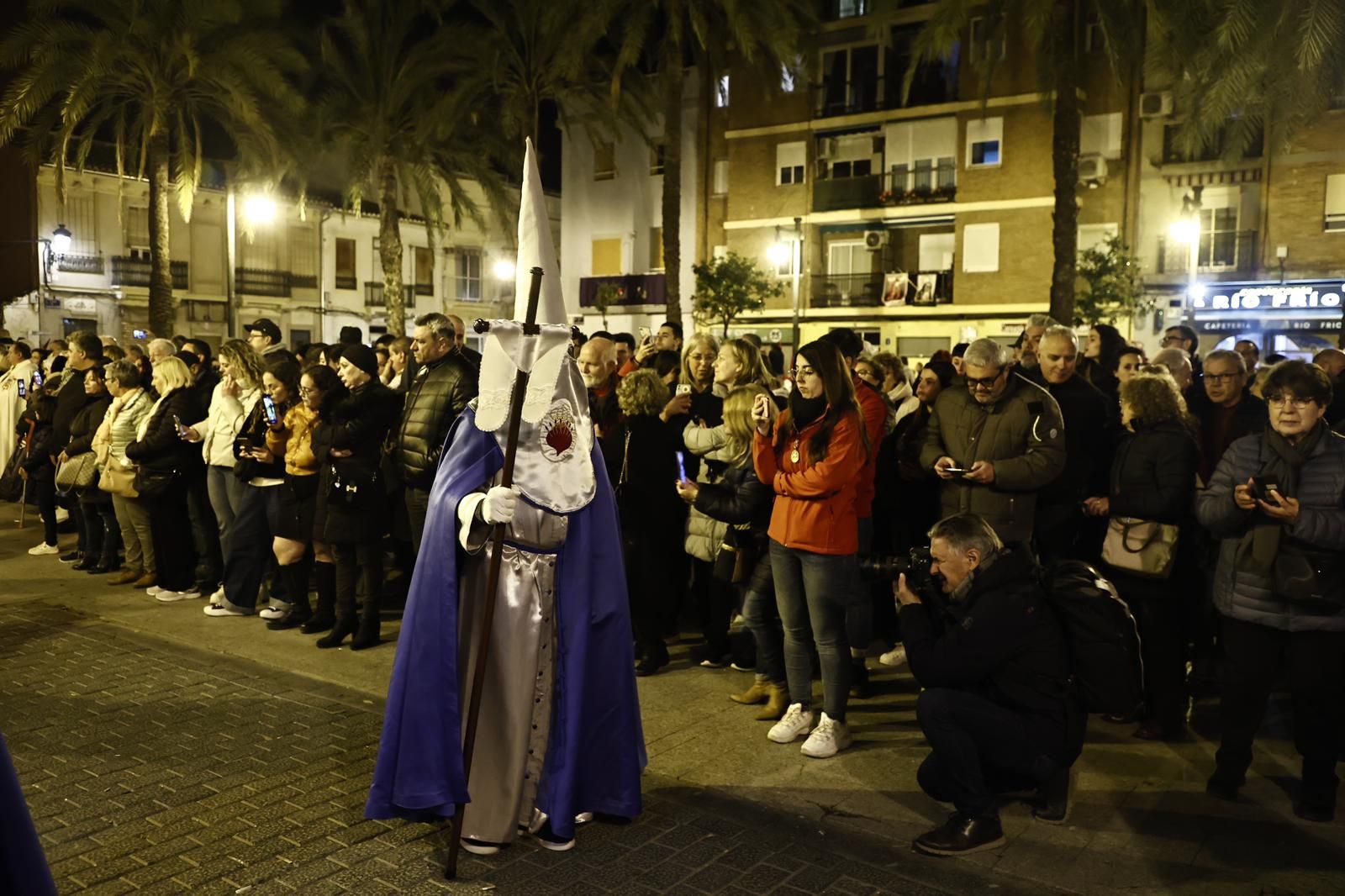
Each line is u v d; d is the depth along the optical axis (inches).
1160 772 196.4
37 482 411.2
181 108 854.5
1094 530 255.6
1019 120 1117.7
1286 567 171.6
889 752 204.7
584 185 1434.5
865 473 239.9
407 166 1101.1
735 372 251.3
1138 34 647.1
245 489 305.0
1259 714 180.5
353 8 938.1
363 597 277.3
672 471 258.2
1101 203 1073.5
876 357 330.3
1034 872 156.0
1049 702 163.3
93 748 202.4
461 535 156.3
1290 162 991.0
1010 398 216.2
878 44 1199.6
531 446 160.9
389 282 1039.6
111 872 153.2
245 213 1107.3
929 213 1174.3
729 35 911.0
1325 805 173.6
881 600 277.6
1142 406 211.5
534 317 158.9
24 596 338.6
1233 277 1025.5
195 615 312.5
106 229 1333.7
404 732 159.3
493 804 159.2
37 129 866.8
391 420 277.1
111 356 417.7
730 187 1300.4
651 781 189.6
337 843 162.7
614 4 828.6
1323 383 171.6
